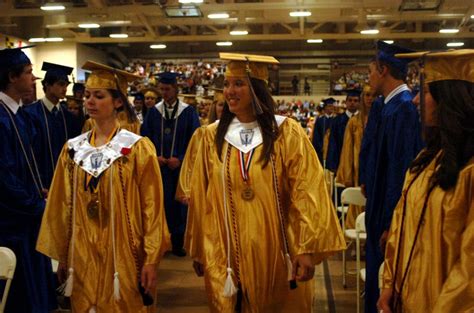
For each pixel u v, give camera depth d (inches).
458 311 63.6
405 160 122.3
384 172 130.0
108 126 101.4
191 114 238.4
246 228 91.1
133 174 98.7
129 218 97.8
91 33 724.0
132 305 96.9
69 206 98.7
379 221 130.6
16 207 127.3
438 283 69.1
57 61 744.3
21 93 133.7
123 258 96.9
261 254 90.8
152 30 642.2
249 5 523.2
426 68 73.8
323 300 180.1
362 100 201.8
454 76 71.6
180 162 233.5
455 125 69.4
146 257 97.2
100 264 96.8
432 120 74.4
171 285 197.3
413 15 557.0
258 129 94.6
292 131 94.4
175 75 237.9
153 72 871.1
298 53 924.0
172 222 235.5
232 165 92.7
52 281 144.9
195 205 97.6
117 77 101.4
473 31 665.6
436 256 69.6
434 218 70.4
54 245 98.7
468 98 70.4
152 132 238.1
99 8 528.1
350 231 180.9
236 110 94.4
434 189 71.8
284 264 92.5
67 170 99.8
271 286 92.0
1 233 126.8
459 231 68.4
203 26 699.4
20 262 129.6
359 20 569.3
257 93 94.3
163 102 240.2
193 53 944.3
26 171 133.9
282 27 721.0
